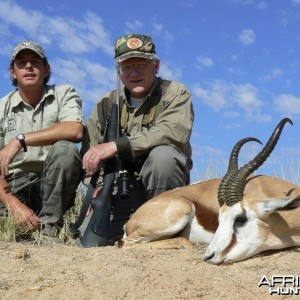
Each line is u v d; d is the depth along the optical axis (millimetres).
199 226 1731
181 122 1872
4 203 1912
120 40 1927
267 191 1682
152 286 1319
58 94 2053
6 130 2053
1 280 1401
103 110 1980
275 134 1553
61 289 1324
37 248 1634
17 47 1983
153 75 1927
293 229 1588
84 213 1867
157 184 1852
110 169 1797
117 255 1526
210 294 1270
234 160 1622
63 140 1924
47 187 1911
